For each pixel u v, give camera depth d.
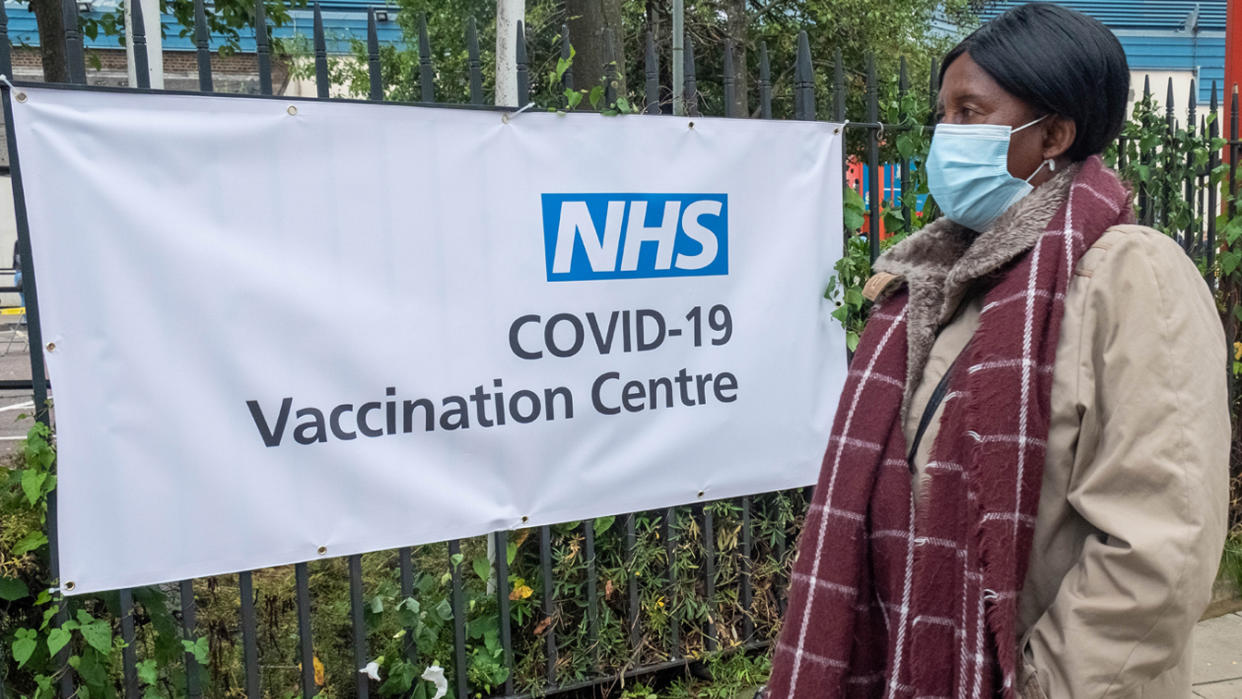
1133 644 1.14
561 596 3.03
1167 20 18.31
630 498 2.83
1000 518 1.23
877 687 1.49
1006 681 1.21
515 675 2.95
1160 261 1.21
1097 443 1.22
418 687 2.73
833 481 1.48
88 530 2.22
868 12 13.78
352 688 2.84
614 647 3.06
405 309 2.50
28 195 2.13
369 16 2.46
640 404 2.81
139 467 2.25
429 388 2.54
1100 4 18.03
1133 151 3.93
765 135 2.96
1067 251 1.26
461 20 13.27
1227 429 1.19
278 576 3.23
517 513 2.68
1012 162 1.41
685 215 2.85
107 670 2.44
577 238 2.70
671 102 3.28
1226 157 4.55
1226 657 3.56
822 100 13.65
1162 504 1.14
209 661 2.63
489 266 2.59
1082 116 1.35
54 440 2.28
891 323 1.50
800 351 3.06
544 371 2.68
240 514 2.36
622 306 2.77
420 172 2.50
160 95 2.23
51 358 2.17
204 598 3.01
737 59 12.36
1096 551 1.17
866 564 1.47
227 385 2.32
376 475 2.49
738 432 2.97
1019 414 1.23
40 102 2.13
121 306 2.22
